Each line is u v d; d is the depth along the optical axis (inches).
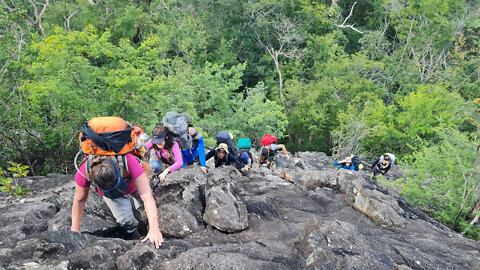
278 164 406.9
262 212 191.2
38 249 115.8
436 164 416.2
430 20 1378.0
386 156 445.1
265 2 1295.5
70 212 170.9
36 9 998.4
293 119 1179.3
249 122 903.1
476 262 150.6
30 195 229.8
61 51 560.4
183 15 1242.0
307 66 1422.2
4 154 552.7
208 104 927.0
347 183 249.3
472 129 644.7
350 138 866.8
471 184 392.8
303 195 232.4
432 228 216.4
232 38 1333.7
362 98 1161.4
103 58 721.0
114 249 120.4
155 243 121.2
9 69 552.4
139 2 1293.1
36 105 555.8
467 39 1501.0
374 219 203.0
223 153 263.1
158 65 666.2
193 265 114.7
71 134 627.5
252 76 1405.0
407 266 126.0
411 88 1258.6
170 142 187.5
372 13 1633.9
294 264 127.8
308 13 1395.2
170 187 186.9
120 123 116.2
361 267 121.7
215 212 166.4
